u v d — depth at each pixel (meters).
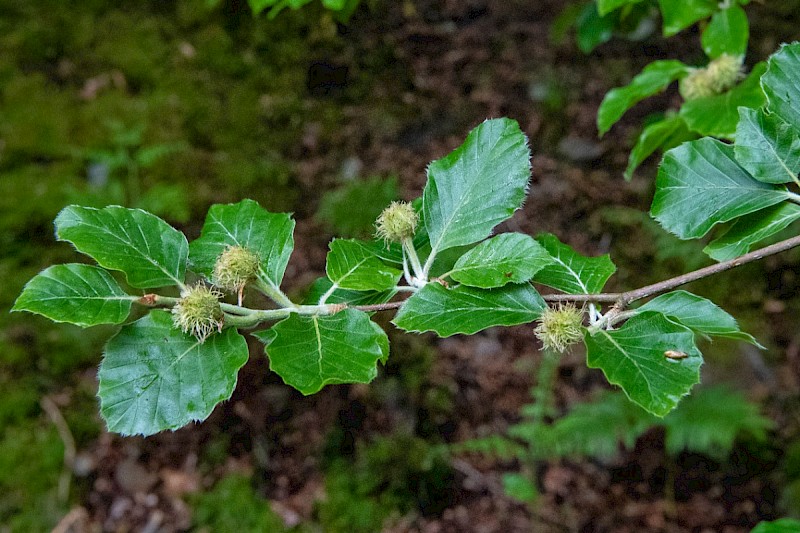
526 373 4.16
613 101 2.14
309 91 5.25
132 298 1.13
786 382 4.00
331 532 3.69
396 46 5.47
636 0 2.11
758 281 4.30
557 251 1.38
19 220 4.44
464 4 5.79
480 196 1.25
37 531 3.64
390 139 5.09
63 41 5.18
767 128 1.22
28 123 4.82
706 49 2.05
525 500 3.68
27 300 1.07
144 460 3.88
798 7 5.04
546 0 5.69
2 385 3.98
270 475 3.85
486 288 1.19
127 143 4.77
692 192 1.28
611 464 3.90
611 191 4.73
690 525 3.69
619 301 1.19
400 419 4.00
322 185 4.90
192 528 3.68
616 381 1.00
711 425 3.54
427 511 3.79
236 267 1.19
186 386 1.08
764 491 3.74
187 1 5.41
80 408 3.99
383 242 1.34
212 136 5.00
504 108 5.19
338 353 1.09
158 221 1.21
